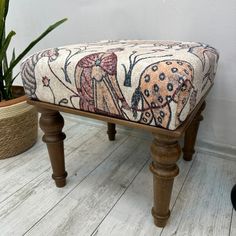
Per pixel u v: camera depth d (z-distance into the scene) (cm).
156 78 39
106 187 70
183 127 43
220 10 69
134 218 59
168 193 51
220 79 76
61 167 67
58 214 60
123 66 42
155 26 79
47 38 101
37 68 52
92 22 90
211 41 74
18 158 83
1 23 70
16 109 78
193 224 57
